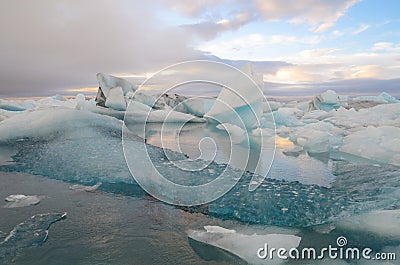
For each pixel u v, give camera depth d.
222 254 1.96
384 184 2.99
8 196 2.81
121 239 2.11
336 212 2.41
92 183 3.12
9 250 1.96
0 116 6.01
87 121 4.63
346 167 3.66
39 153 3.81
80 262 1.85
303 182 3.07
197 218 2.43
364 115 6.36
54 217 2.40
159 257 1.91
